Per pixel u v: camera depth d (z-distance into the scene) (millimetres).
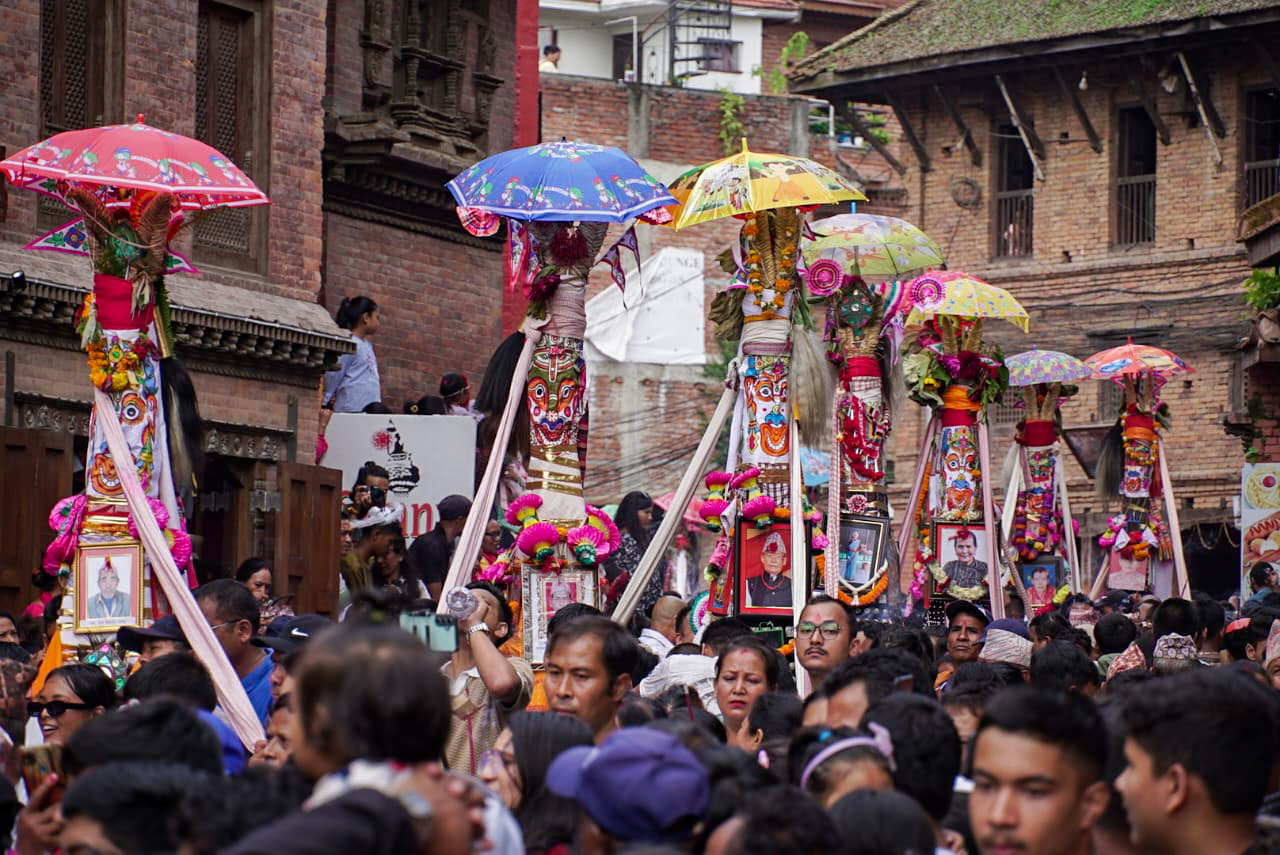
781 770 7691
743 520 14492
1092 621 21406
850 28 57031
